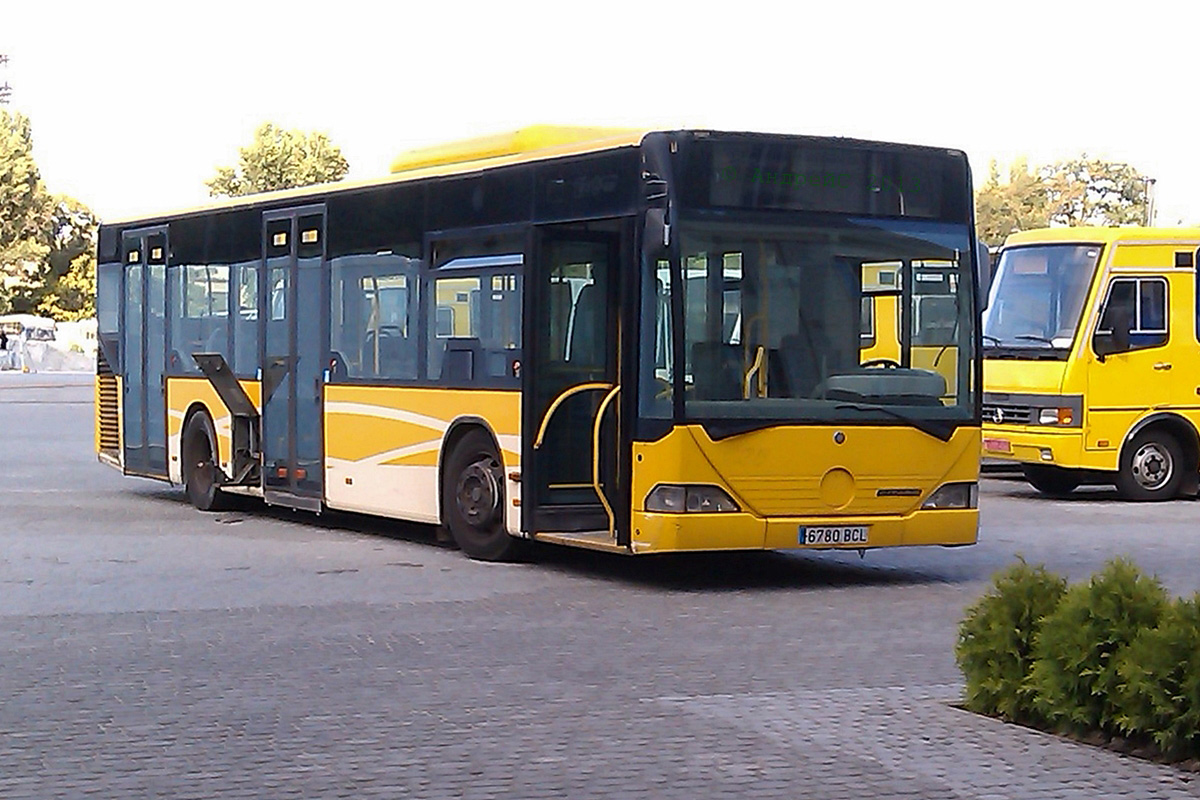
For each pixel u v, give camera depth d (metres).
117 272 23.55
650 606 13.91
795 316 14.69
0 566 16.12
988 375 24.97
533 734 9.11
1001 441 24.77
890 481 14.98
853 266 14.90
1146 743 8.78
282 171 104.50
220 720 9.43
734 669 11.05
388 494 17.73
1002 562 17.23
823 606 14.01
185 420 21.67
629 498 14.66
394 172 18.06
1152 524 21.33
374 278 17.92
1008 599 9.55
